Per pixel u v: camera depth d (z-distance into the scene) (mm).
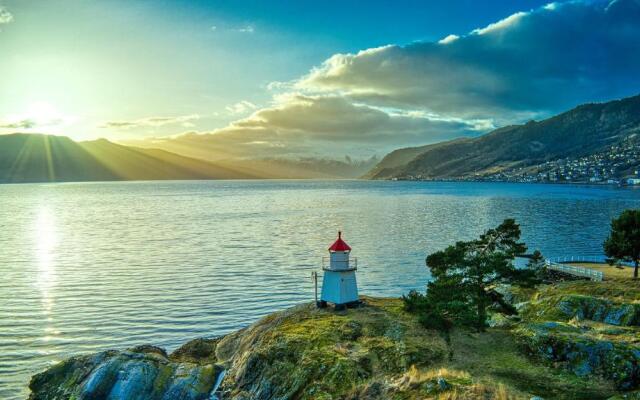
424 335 43469
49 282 86938
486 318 44656
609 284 56312
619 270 79188
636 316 42125
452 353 39312
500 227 48656
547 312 46375
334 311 52531
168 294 78938
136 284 85375
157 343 58375
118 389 43312
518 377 34031
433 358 38531
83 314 68625
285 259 107500
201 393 43219
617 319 42812
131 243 130000
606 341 35031
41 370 51000
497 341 41062
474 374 34969
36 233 150625
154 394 43344
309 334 45875
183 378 44438
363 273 93375
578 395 30688
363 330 46188
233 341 53000
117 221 184125
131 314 68812
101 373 44281
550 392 31281
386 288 82750
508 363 36656
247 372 43719
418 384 32688
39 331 62031
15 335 60656
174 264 102250
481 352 39281
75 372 45938
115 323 65062
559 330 38969
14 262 105000
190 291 80688
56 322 65312
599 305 44719
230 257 109875
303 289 82000
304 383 38438
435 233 144375
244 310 70750
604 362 33500
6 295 78375
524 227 152875
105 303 73938
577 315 44500
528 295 56938
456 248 48938
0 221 185625
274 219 188625
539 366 35656
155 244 128125
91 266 100625
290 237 139500
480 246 49219
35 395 44906
